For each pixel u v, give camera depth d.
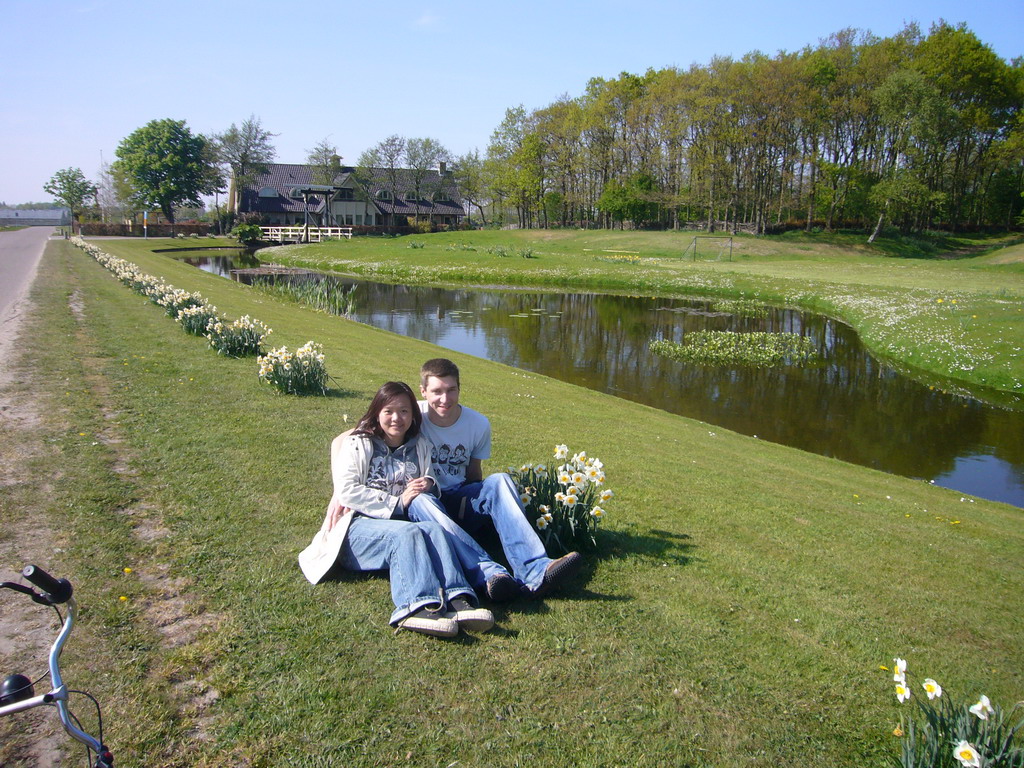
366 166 83.69
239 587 3.72
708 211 65.38
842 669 3.50
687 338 20.53
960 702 3.30
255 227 66.56
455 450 4.42
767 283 32.25
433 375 4.27
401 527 3.66
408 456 4.21
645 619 3.78
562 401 11.18
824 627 3.92
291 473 5.54
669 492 6.39
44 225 133.88
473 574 3.77
